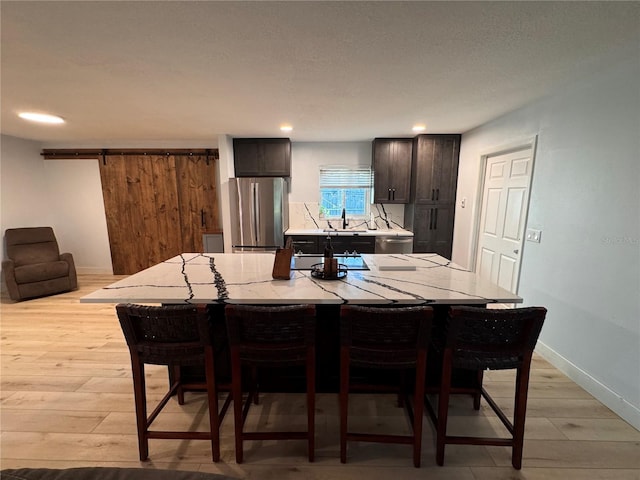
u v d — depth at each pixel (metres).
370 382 2.13
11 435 1.78
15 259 4.09
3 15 1.41
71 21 1.47
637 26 1.52
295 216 5.07
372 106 2.88
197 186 4.99
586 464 1.60
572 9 1.38
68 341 2.88
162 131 4.05
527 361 1.48
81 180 4.97
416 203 4.44
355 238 4.51
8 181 4.31
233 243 4.39
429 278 2.01
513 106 2.87
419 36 1.62
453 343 1.48
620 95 1.92
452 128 3.88
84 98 2.64
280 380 2.14
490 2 1.33
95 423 1.88
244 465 1.59
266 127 3.80
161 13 1.41
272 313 1.42
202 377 2.13
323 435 1.79
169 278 1.99
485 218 3.72
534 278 2.73
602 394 2.04
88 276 5.09
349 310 1.42
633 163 1.84
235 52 1.80
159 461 1.62
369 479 1.52
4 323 3.27
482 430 1.83
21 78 2.19
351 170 5.00
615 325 1.96
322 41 1.67
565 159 2.38
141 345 1.51
